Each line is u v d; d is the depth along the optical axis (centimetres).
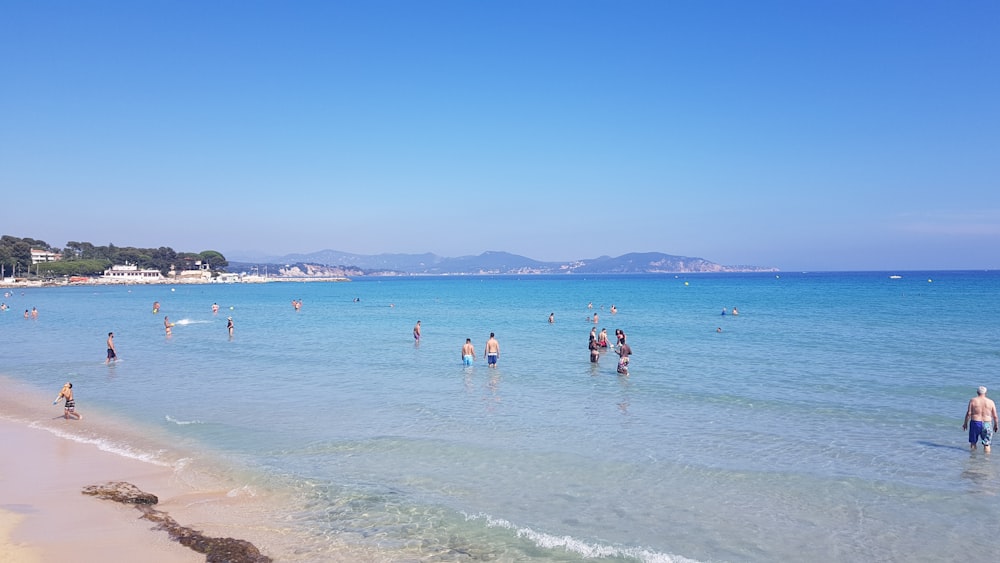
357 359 3650
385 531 1259
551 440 1878
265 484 1523
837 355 3544
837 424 2039
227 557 1120
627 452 1755
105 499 1390
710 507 1370
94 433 2003
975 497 1418
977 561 1127
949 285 15200
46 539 1191
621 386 2717
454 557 1150
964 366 3116
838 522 1292
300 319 7106
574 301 10612
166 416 2212
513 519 1312
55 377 3100
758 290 13750
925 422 2053
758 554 1154
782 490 1465
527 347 4172
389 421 2116
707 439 1881
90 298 12975
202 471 1617
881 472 1584
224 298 13250
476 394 2569
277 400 2467
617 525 1280
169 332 5262
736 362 3344
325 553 1166
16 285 19725
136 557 1121
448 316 7381
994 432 1878
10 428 2088
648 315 6919
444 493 1459
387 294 15412
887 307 7494
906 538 1217
